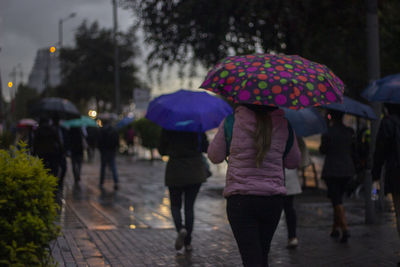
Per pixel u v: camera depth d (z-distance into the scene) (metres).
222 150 3.86
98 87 54.62
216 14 11.40
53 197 3.66
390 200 11.22
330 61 14.56
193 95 6.63
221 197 11.99
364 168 7.62
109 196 12.08
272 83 3.49
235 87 3.55
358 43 13.40
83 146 15.19
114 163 13.52
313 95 3.50
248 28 11.43
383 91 6.16
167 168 6.47
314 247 6.76
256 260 3.65
